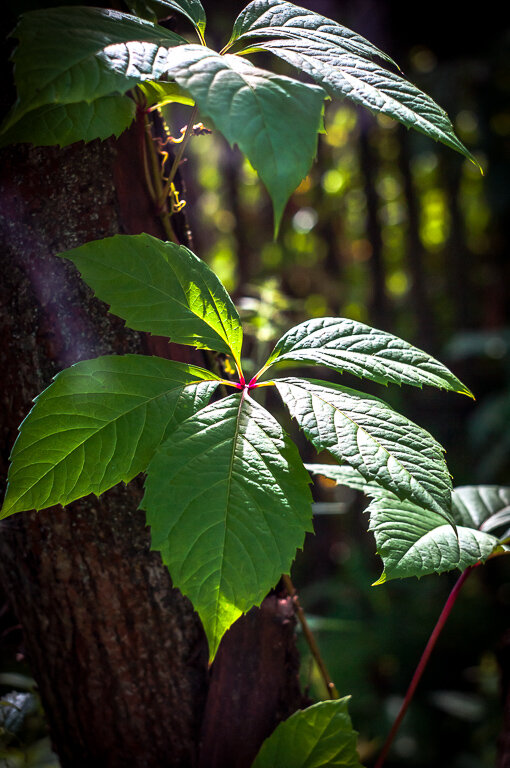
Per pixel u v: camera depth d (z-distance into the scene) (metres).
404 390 2.29
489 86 2.18
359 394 0.57
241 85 0.52
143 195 0.64
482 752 1.56
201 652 0.68
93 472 0.56
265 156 0.50
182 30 1.58
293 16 0.58
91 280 0.58
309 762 0.63
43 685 0.71
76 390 0.57
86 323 0.64
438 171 2.49
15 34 0.52
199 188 2.37
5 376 0.65
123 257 0.58
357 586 1.91
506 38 2.02
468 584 2.00
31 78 0.51
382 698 1.74
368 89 0.55
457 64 2.16
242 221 2.30
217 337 0.59
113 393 0.57
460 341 2.20
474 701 1.69
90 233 0.64
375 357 0.58
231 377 0.69
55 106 0.58
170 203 0.66
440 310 2.56
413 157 2.34
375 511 0.62
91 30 0.53
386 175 2.51
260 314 1.10
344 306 2.35
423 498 0.53
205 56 0.53
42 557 0.66
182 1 0.59
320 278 2.36
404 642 1.81
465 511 0.70
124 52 0.53
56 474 0.56
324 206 2.37
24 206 0.63
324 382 0.58
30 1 0.62
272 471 0.55
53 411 0.56
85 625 0.67
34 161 0.63
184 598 0.67
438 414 2.33
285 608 0.68
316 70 0.54
